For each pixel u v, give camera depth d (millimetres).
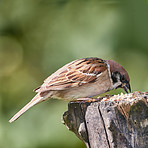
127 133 6512
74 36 12234
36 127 11586
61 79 8398
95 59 8797
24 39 14367
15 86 13812
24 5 14070
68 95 8547
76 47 12078
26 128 11586
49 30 13398
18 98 13344
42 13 13859
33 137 11367
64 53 12352
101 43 11719
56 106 11930
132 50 11594
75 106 7008
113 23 11703
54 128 11375
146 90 11188
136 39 11531
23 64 14305
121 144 6488
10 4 14203
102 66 8625
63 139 11188
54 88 8312
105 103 6680
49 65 12844
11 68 14445
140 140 6520
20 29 14195
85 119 6895
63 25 12742
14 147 11289
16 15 14062
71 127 7117
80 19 12453
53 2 13727
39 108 11945
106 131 6637
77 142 11164
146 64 11523
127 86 8883
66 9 13039
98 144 6719
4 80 14125
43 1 13938
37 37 13898
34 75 13844
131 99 6875
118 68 8789
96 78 8523
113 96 7621
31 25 14016
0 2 14219
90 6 12453
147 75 11398
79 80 8445
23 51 14406
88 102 6957
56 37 12758
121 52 11633
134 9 11578
